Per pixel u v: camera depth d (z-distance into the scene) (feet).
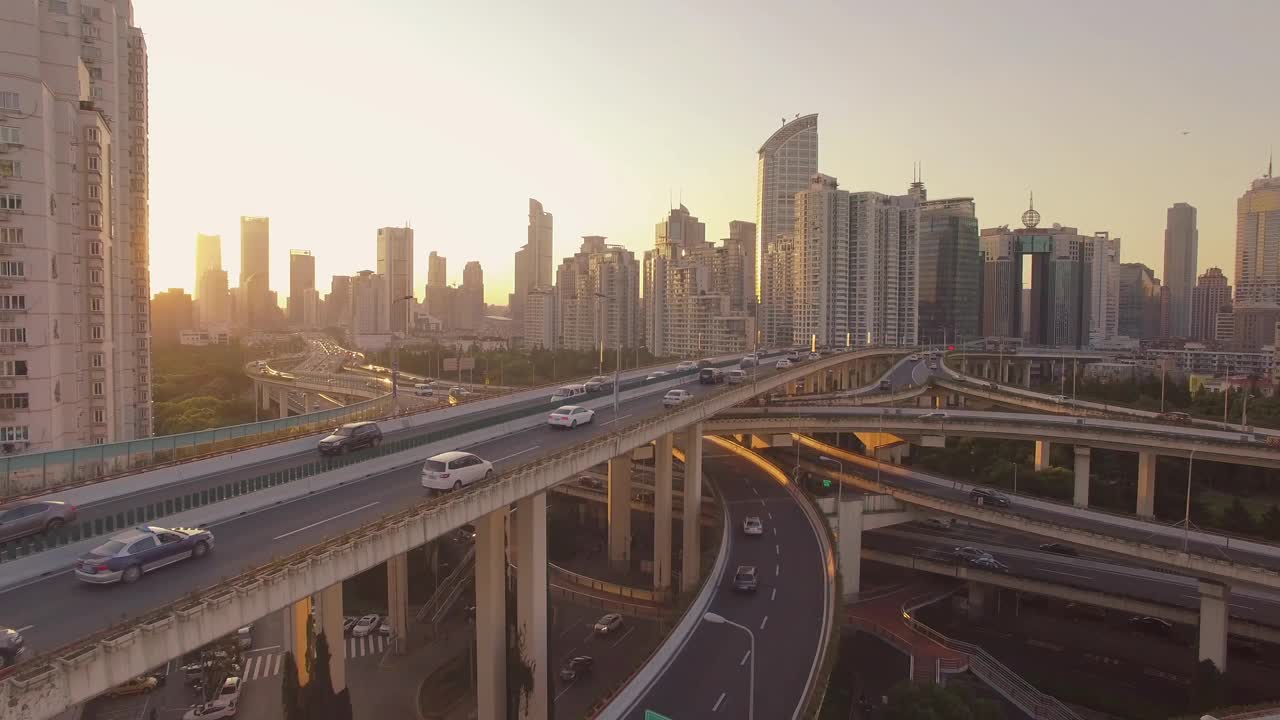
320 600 193.77
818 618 206.08
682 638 193.16
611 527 369.71
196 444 223.10
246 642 299.17
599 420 283.18
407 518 142.72
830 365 635.66
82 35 403.34
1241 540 283.59
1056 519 317.83
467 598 351.25
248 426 248.11
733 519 301.22
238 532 144.36
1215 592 258.78
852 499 329.31
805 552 260.21
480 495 164.45
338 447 214.28
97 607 108.27
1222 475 481.87
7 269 284.00
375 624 323.16
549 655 200.44
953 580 347.56
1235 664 276.82
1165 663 288.10
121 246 440.04
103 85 411.13
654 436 261.85
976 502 332.39
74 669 88.43
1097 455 504.02
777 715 155.43
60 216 322.96
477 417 305.73
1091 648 300.61
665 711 156.87
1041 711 242.17
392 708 260.21
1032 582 306.35
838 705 233.55
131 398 442.91
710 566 243.40
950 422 395.96
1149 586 300.81
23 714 82.64
